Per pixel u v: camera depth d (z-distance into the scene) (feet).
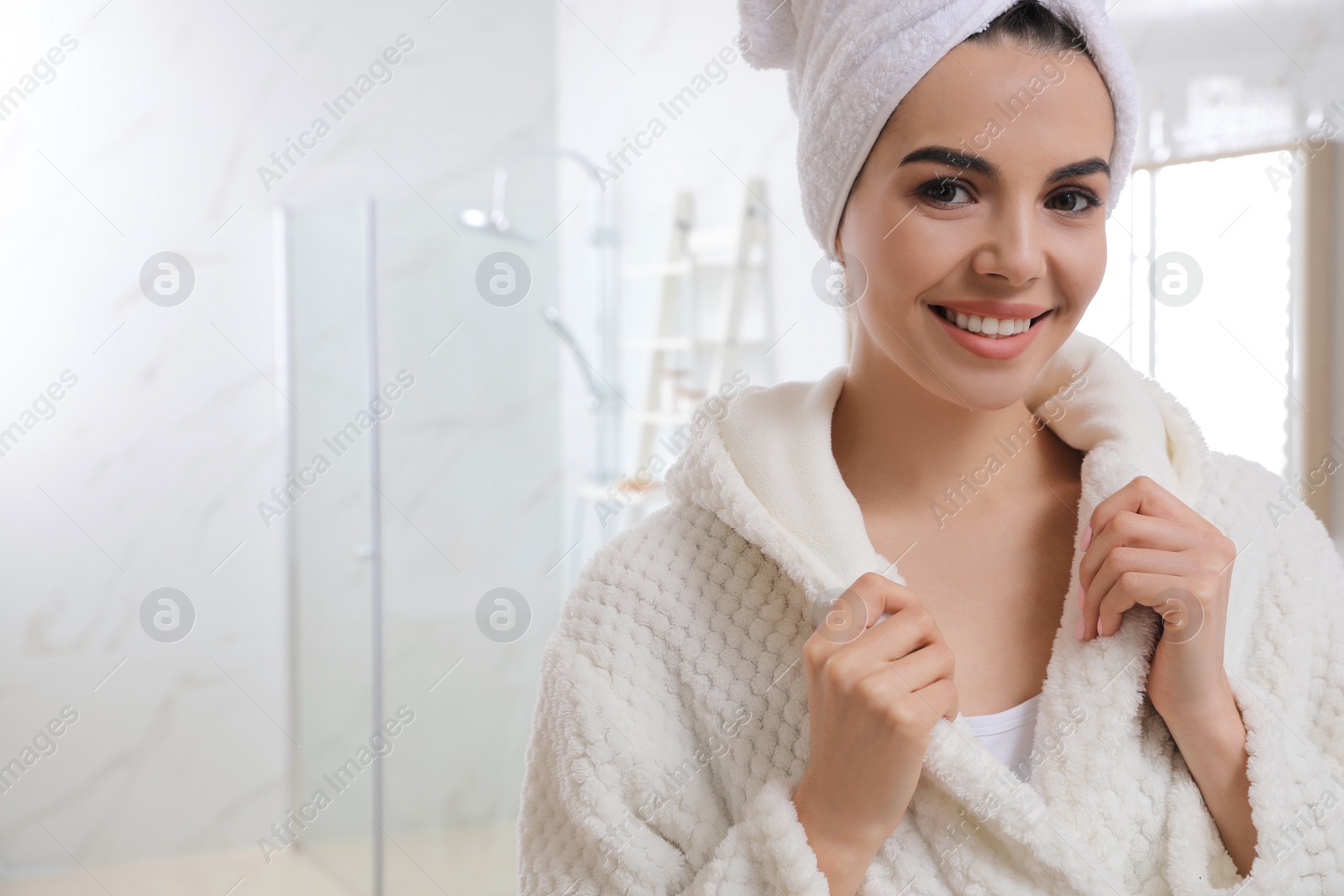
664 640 1.86
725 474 1.85
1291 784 1.65
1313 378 4.98
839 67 1.65
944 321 1.61
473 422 7.84
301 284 7.81
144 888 7.50
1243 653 1.81
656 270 8.02
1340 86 4.87
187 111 7.97
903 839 1.63
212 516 7.91
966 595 1.81
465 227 7.84
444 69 8.89
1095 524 1.72
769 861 1.57
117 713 7.68
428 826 7.68
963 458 1.84
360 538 7.69
